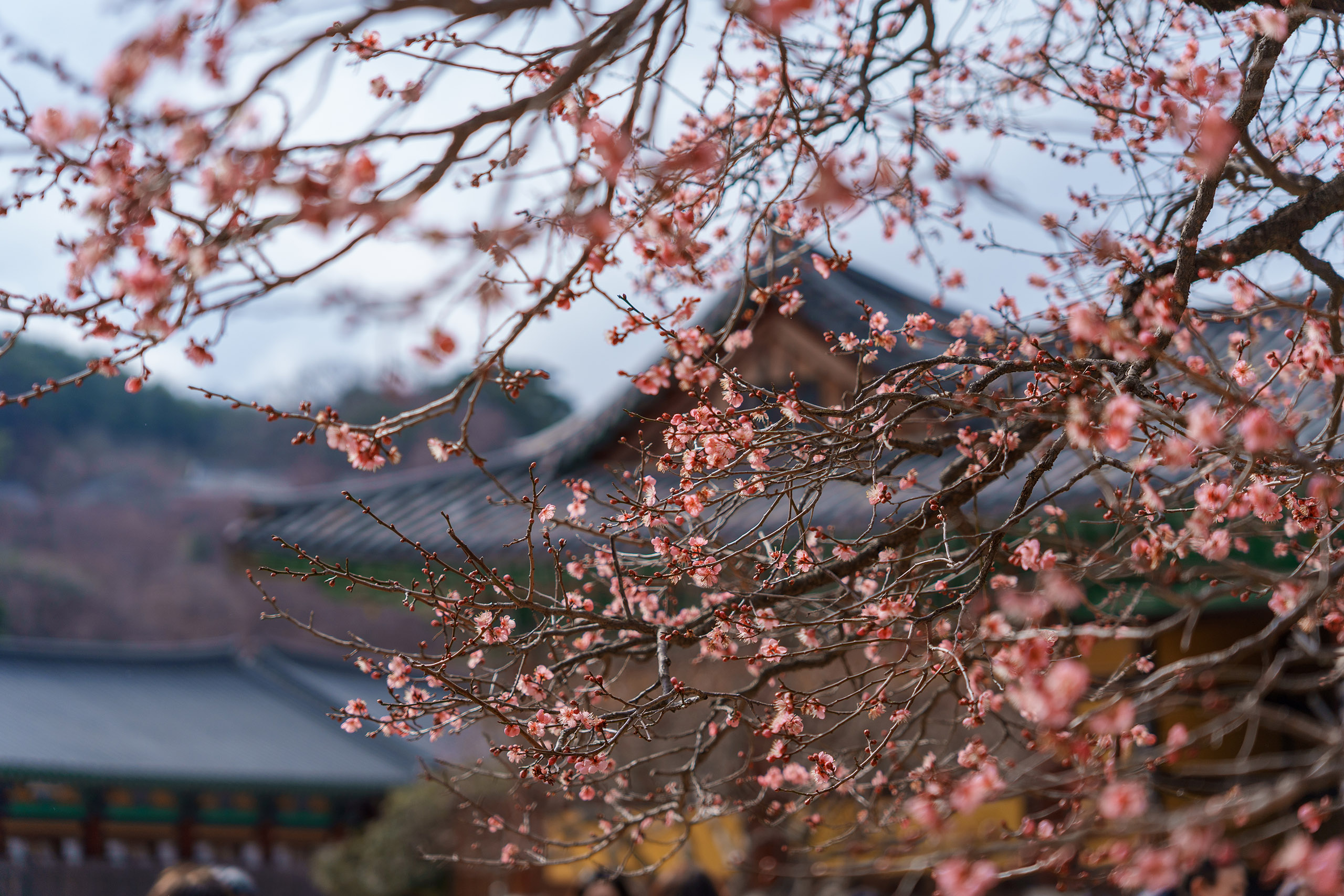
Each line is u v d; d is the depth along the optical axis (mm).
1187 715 7586
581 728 3605
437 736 3938
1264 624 7895
